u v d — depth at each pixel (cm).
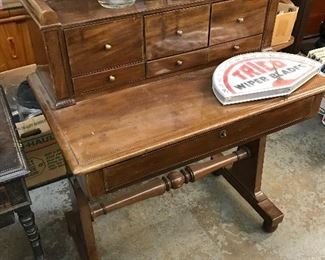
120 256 145
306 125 209
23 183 101
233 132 108
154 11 101
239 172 160
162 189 131
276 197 168
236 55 123
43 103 106
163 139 95
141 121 101
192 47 113
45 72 107
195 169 135
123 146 93
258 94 106
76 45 97
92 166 88
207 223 158
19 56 179
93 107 105
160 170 102
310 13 240
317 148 194
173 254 146
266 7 117
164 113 103
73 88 103
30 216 112
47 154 165
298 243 150
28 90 156
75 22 93
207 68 120
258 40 124
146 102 107
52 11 90
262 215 152
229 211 162
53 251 147
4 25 167
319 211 162
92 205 123
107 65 104
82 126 99
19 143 107
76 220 130
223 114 103
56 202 166
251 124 110
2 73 169
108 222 158
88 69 102
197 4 105
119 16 97
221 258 145
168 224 157
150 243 150
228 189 172
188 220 159
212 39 115
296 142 198
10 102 157
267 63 117
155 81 114
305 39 256
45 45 93
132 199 128
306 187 173
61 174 175
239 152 145
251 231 154
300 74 112
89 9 99
